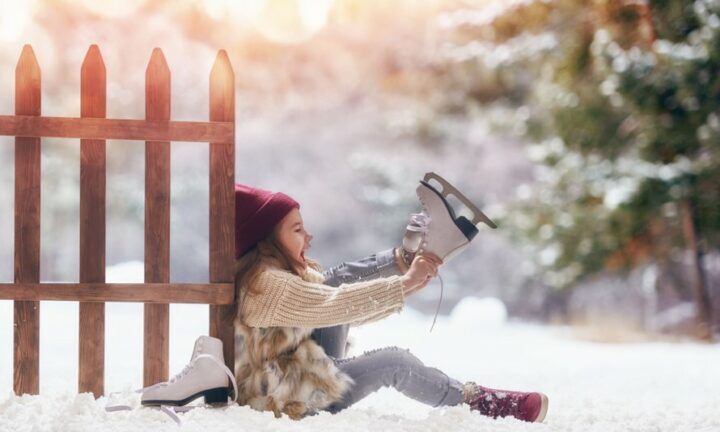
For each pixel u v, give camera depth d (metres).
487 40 15.89
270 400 3.62
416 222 3.82
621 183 12.99
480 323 13.62
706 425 4.03
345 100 22.91
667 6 12.48
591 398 4.88
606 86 12.60
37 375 4.07
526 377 6.07
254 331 3.73
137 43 21.56
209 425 3.39
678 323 15.96
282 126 23.62
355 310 3.63
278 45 21.64
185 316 10.34
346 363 3.80
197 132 4.03
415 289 3.78
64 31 21.38
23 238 4.06
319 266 4.12
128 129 4.05
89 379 4.06
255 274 3.72
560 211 14.15
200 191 24.11
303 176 24.27
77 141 22.23
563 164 14.23
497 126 17.12
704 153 13.04
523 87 17.20
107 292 4.04
